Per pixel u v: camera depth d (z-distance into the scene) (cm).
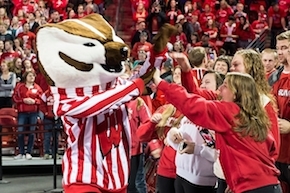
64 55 419
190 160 488
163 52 432
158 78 429
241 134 411
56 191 848
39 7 1609
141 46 1441
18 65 1165
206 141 479
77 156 422
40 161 997
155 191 678
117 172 429
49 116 1016
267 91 460
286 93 518
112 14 1781
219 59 592
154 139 566
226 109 409
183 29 1540
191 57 582
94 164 421
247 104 410
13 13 1585
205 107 406
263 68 462
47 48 423
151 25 1609
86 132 422
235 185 421
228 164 421
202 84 516
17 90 1023
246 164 414
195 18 1611
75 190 416
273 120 439
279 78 530
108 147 425
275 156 434
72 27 425
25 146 1057
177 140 483
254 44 1448
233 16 1608
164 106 536
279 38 521
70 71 417
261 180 416
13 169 987
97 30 430
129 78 464
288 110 515
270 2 1858
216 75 515
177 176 505
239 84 413
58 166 990
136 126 648
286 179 528
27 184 905
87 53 418
